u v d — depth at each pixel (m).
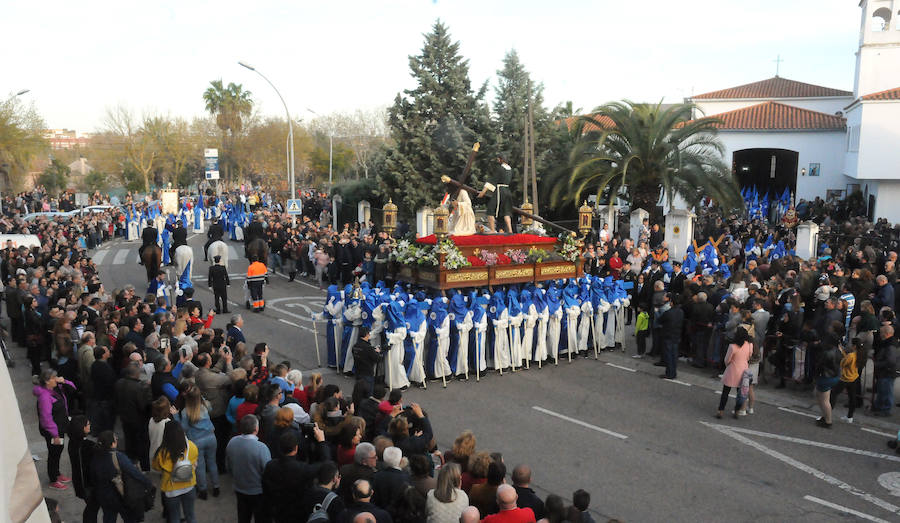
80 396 11.90
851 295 15.23
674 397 14.01
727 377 12.67
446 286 15.38
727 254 25.61
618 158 32.81
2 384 2.54
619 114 32.44
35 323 14.12
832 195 42.31
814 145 43.66
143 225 39.75
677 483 10.14
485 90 37.91
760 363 14.87
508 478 10.20
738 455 11.16
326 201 43.09
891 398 12.93
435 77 37.25
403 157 36.53
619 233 31.39
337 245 24.53
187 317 13.52
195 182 79.06
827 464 10.83
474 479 7.32
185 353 10.65
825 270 19.64
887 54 40.78
